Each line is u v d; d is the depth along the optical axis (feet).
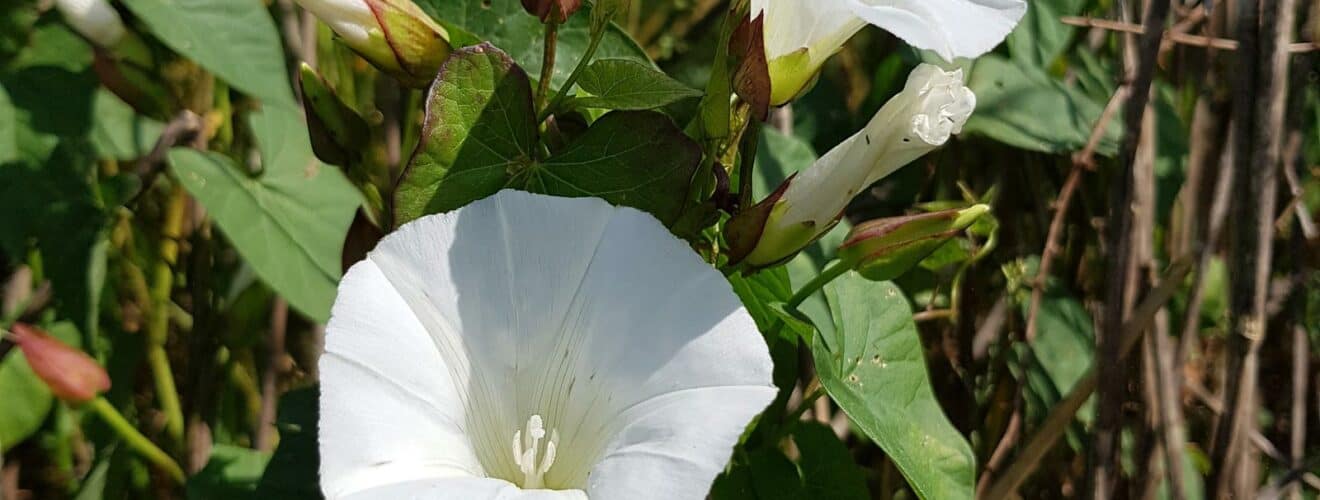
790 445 1.59
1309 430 1.74
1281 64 1.43
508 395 1.30
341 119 1.38
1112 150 1.67
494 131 1.31
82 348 1.51
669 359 1.26
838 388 1.38
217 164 1.43
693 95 1.35
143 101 1.48
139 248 1.62
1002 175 1.75
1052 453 1.72
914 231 1.36
